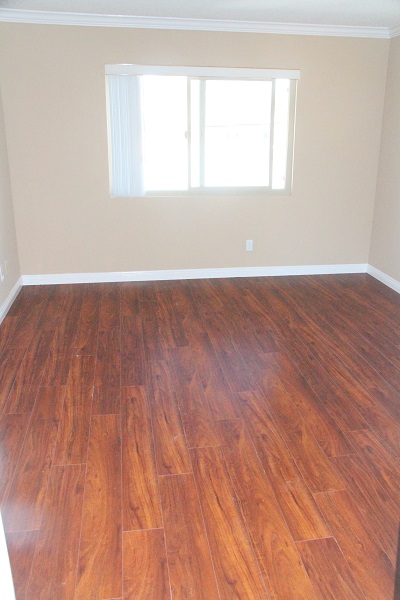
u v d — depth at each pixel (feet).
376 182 16.15
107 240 15.44
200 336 11.75
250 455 7.45
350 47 14.82
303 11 12.85
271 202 15.87
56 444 7.68
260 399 9.01
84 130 14.39
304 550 5.77
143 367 10.18
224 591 5.25
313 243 16.52
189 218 15.64
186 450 7.55
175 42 14.06
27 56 13.62
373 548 5.81
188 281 15.97
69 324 12.41
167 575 5.43
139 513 6.30
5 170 13.87
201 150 15.31
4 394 9.11
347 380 9.73
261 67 14.58
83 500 6.51
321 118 15.33
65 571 5.47
